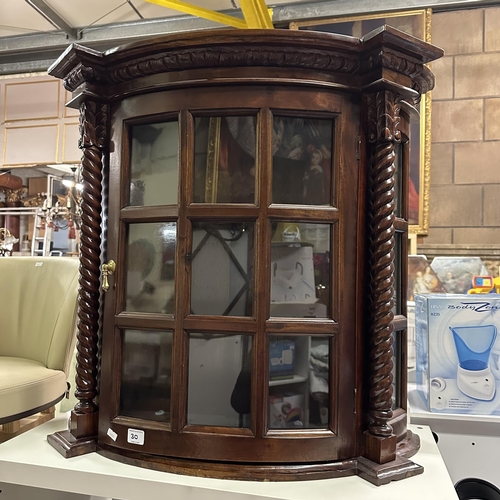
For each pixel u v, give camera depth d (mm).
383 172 768
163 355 808
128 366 836
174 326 773
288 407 771
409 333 1413
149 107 812
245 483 721
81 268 863
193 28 2488
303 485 720
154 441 776
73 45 794
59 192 2559
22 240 2627
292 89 765
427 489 712
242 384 771
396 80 774
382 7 2209
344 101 784
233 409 772
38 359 1158
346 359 773
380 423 771
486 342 1004
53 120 2713
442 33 2182
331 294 778
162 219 798
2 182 2662
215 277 783
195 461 757
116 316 830
